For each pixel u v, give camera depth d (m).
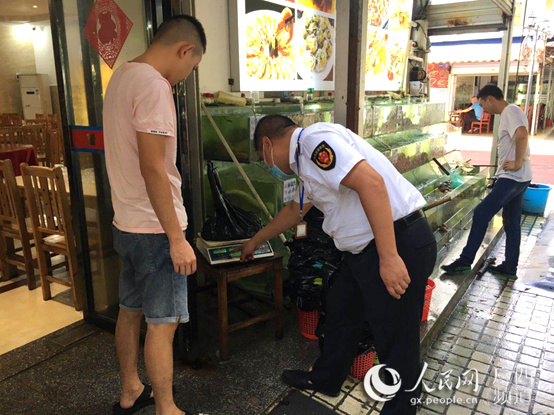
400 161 4.22
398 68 5.75
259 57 3.58
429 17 6.28
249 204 3.10
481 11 5.80
